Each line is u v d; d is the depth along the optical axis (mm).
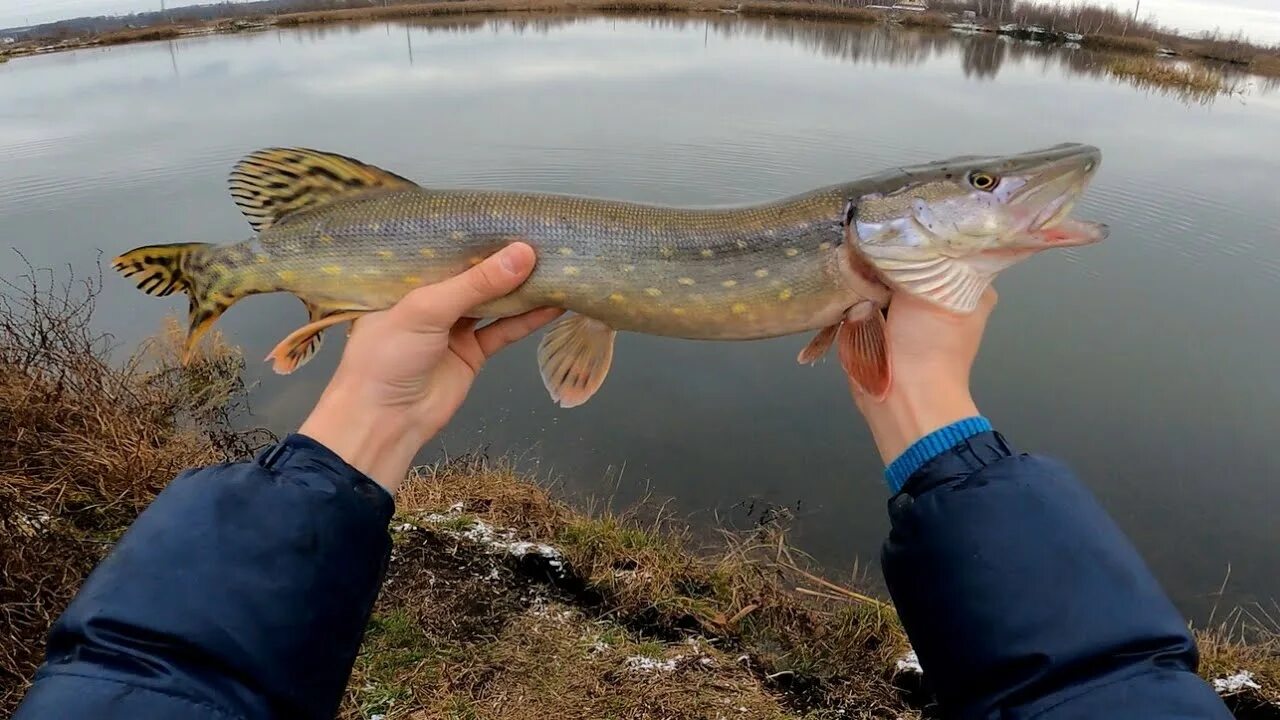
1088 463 1179
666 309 529
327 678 266
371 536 295
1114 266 1859
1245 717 749
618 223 521
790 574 949
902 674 758
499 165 2457
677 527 1046
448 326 393
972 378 1394
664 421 1322
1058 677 225
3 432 959
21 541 741
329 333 1687
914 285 478
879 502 1125
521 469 1177
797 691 741
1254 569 1006
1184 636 225
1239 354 1465
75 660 224
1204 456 1201
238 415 1387
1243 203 2213
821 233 509
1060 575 238
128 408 1191
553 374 540
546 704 697
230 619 239
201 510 256
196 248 520
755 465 1202
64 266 1812
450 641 762
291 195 521
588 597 849
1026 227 478
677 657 762
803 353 550
